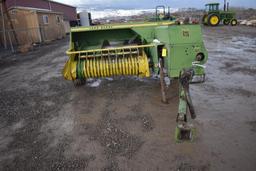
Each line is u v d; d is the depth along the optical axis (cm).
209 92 421
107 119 340
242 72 544
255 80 480
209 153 245
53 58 946
